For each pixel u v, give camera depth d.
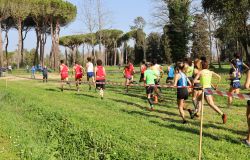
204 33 76.25
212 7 53.19
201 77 13.03
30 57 110.56
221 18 52.31
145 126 12.23
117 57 122.56
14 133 12.30
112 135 10.45
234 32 50.84
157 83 19.11
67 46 100.69
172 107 17.02
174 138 10.55
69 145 10.44
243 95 9.93
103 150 9.45
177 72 13.49
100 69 20.20
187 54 60.78
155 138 10.32
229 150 9.44
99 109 16.53
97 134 10.39
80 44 100.19
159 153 8.63
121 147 9.20
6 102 20.09
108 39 105.00
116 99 19.95
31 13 68.00
